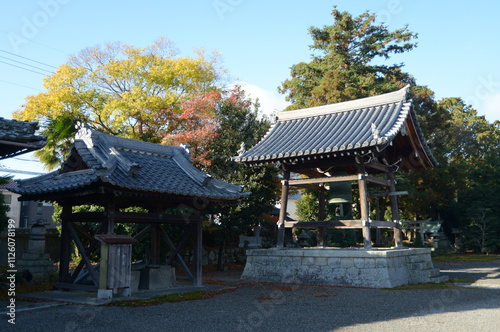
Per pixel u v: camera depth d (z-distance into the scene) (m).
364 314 8.36
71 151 11.19
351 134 14.46
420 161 16.73
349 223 14.24
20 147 9.64
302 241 23.53
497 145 47.91
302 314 8.36
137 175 10.72
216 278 16.06
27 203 33.69
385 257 12.98
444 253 30.42
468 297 10.68
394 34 36.19
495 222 33.22
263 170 20.02
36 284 13.60
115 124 29.48
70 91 29.98
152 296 10.44
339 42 36.19
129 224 17.53
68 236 12.01
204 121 21.38
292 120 17.70
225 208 19.25
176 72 30.55
